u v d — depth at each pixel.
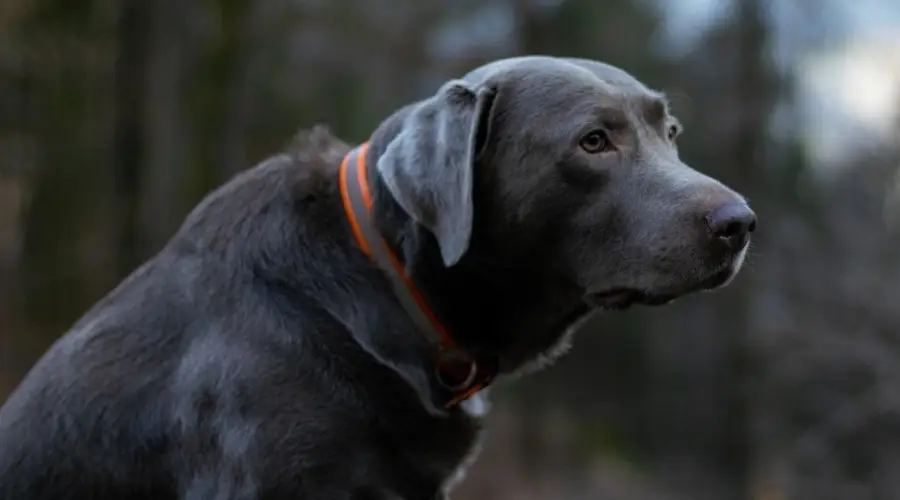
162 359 3.35
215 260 3.41
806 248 16.09
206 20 17.05
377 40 19.52
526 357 3.60
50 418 3.39
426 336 3.38
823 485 13.82
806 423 15.70
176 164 16.20
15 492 3.38
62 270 16.36
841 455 13.92
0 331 16.02
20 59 15.75
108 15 15.95
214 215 3.51
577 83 3.41
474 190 3.42
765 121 17.42
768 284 16.45
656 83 18.81
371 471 3.22
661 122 3.55
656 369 19.92
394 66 19.66
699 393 18.81
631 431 20.16
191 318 3.36
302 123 18.28
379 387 3.26
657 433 19.91
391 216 3.39
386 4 19.62
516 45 19.55
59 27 15.77
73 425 3.37
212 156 17.17
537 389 20.06
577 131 3.34
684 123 18.34
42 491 3.38
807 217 16.33
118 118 16.23
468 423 3.46
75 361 3.44
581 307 3.57
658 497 18.42
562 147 3.34
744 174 17.48
